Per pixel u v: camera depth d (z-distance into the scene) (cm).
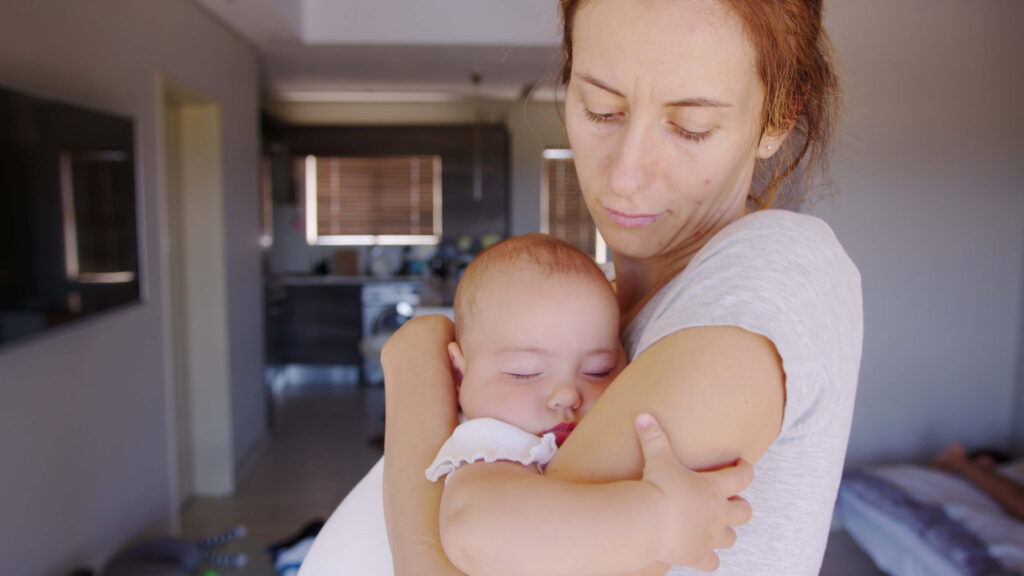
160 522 342
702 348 50
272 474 470
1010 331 362
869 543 309
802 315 52
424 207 786
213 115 420
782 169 79
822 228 60
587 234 791
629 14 59
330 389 708
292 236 791
